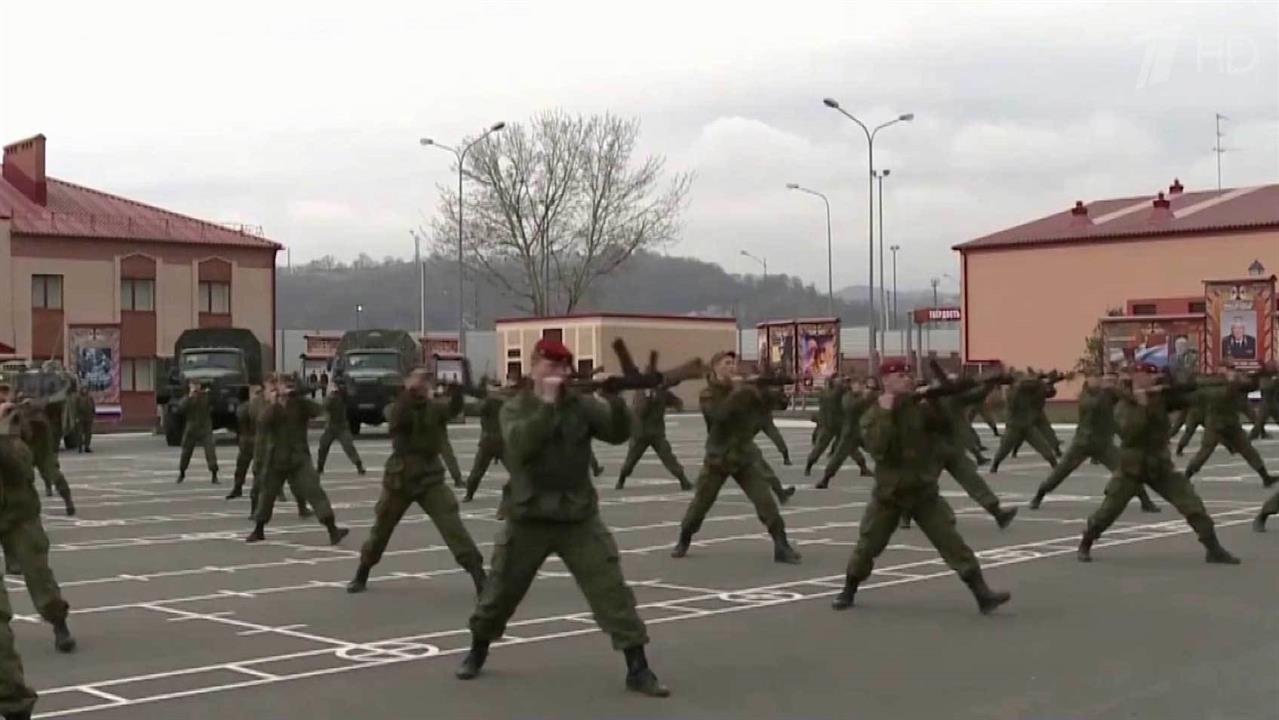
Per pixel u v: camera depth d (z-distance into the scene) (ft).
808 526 57.98
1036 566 44.78
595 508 27.96
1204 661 29.66
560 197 239.09
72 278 195.62
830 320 197.26
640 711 26.12
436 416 39.32
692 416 208.64
